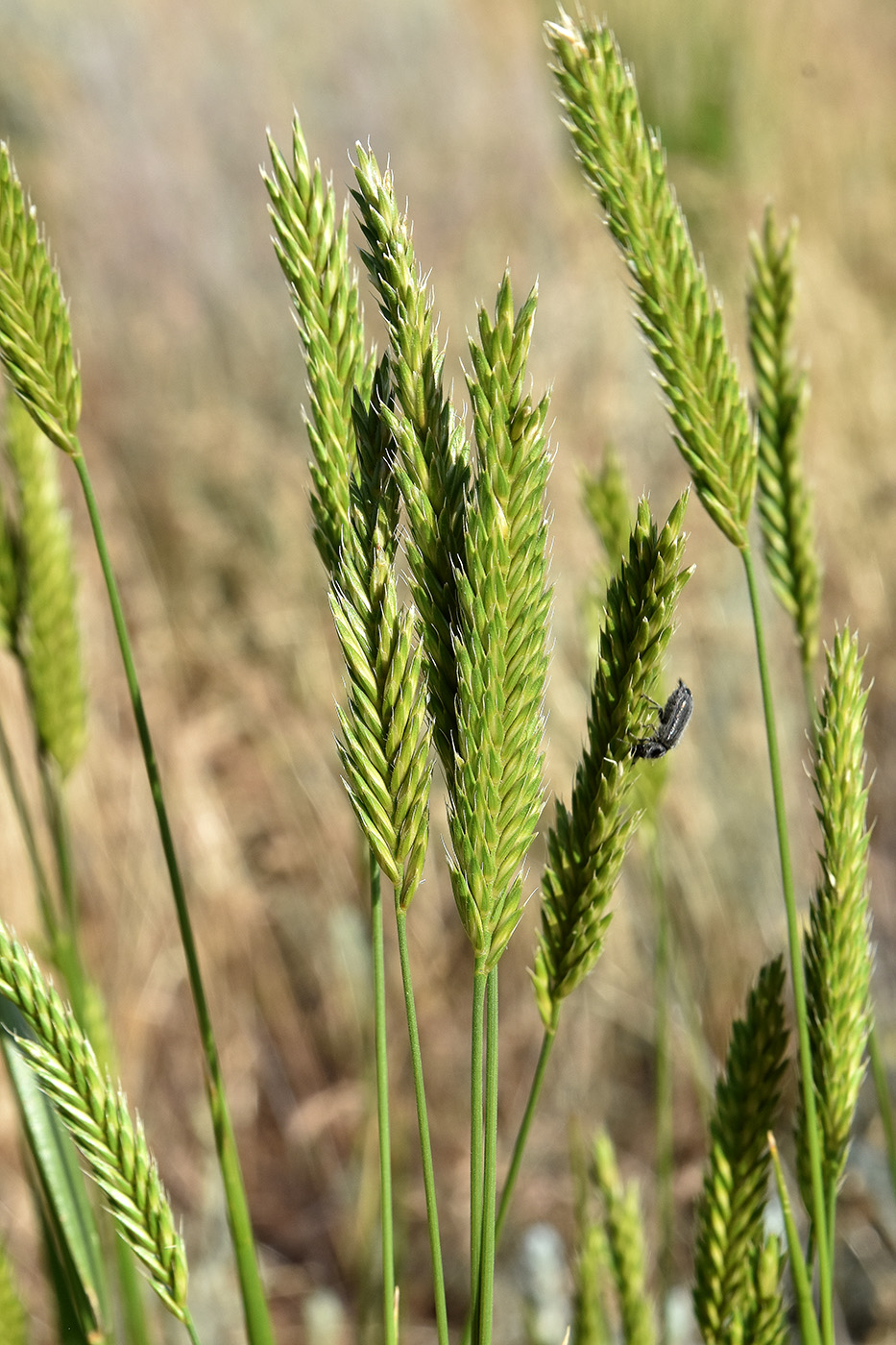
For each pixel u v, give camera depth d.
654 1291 3.42
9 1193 3.83
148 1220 1.26
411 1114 4.07
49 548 1.97
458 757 1.13
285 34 7.83
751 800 4.51
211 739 4.98
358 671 1.14
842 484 5.75
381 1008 1.30
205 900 4.52
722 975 4.18
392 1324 1.30
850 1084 1.47
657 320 1.41
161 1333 2.97
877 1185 3.42
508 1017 4.30
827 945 1.46
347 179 7.11
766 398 1.80
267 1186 4.11
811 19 9.49
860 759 1.43
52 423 1.39
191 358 6.39
